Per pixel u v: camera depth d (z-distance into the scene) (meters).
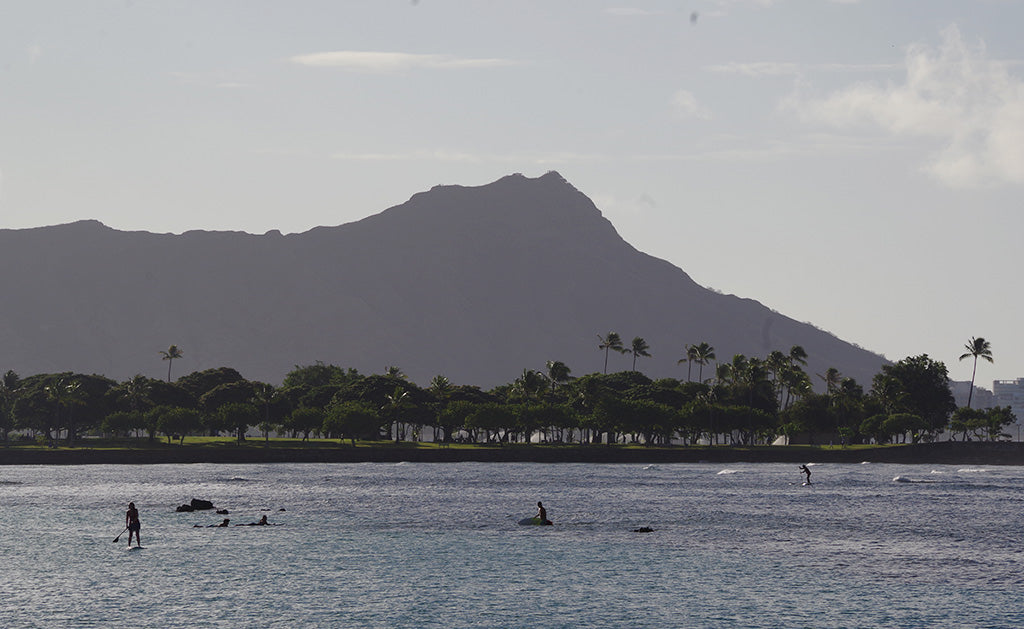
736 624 85.12
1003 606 91.50
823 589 98.94
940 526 150.12
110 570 107.94
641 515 164.62
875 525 151.25
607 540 132.25
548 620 86.25
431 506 179.50
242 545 126.62
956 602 93.19
